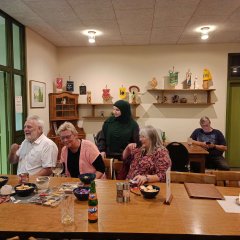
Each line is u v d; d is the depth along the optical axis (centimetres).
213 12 350
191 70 538
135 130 317
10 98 372
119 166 253
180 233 124
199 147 418
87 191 169
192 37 484
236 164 551
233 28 424
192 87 538
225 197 173
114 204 160
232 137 549
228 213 147
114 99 557
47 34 464
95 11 346
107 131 326
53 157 253
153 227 130
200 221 137
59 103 526
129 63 552
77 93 561
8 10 342
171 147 351
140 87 551
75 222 136
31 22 394
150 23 398
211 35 470
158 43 531
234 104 545
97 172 232
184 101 534
